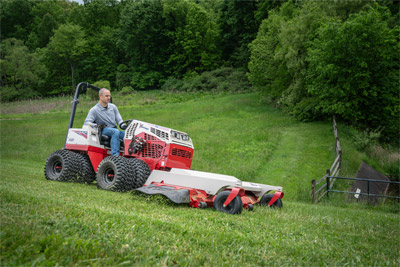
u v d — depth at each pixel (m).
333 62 19.33
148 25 54.34
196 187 5.65
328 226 5.11
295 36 22.20
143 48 56.03
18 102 47.91
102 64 59.59
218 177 5.78
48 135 23.67
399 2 27.28
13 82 56.66
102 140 7.83
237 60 49.44
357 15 19.12
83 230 2.79
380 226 5.61
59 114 33.84
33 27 74.50
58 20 74.19
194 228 3.54
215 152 17.22
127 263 2.17
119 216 3.59
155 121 25.72
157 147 6.85
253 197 6.84
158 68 55.81
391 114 20.44
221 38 52.88
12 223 2.60
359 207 10.59
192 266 2.36
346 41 18.70
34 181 7.14
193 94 41.06
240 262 2.61
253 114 26.47
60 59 60.97
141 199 5.50
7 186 5.55
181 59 53.16
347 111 19.52
